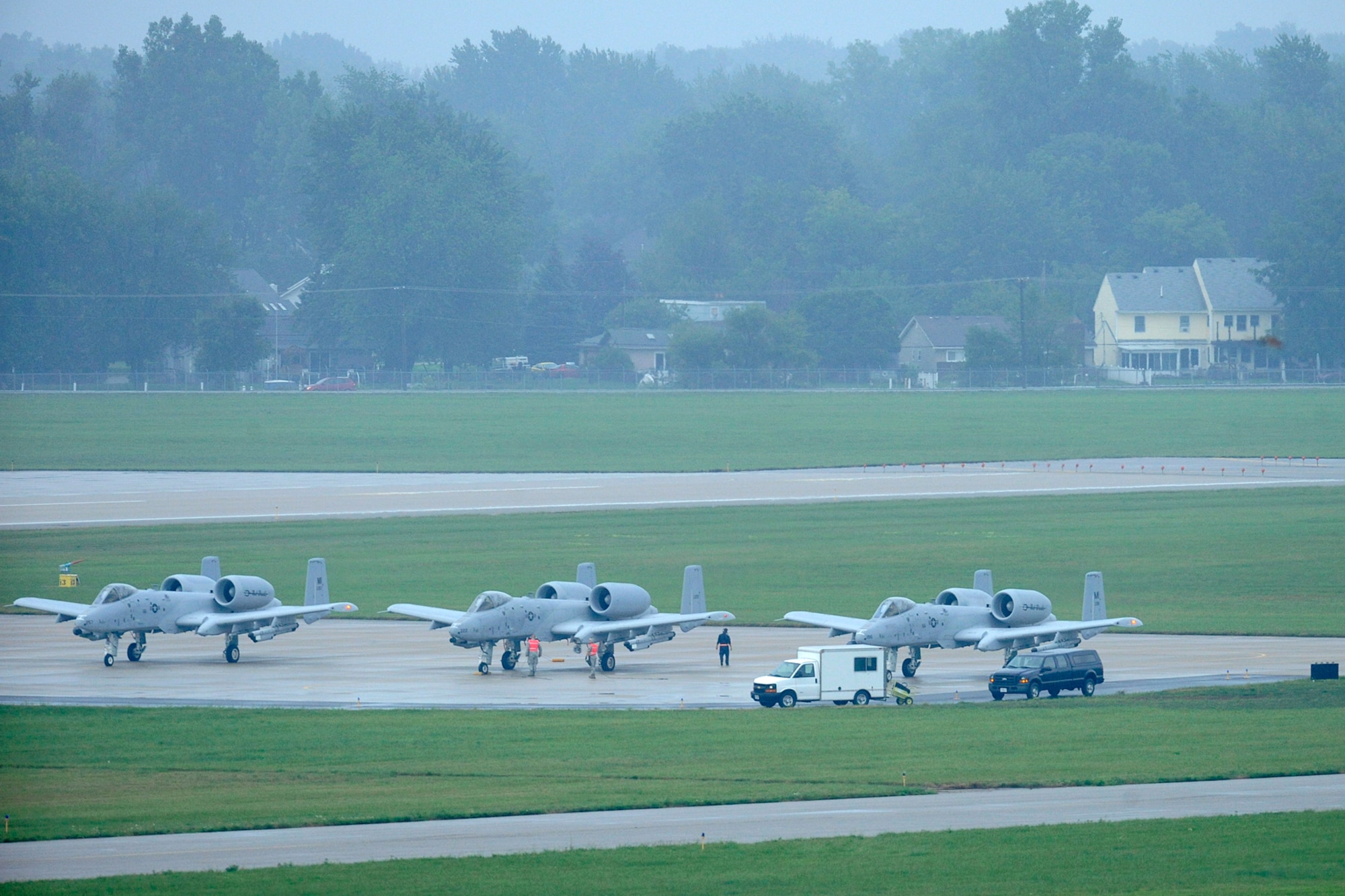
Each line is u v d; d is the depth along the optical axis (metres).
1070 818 148.50
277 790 162.75
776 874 129.75
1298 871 129.62
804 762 175.62
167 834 144.50
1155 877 128.25
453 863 133.12
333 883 127.19
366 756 180.25
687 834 143.75
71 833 144.38
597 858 134.62
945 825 146.12
